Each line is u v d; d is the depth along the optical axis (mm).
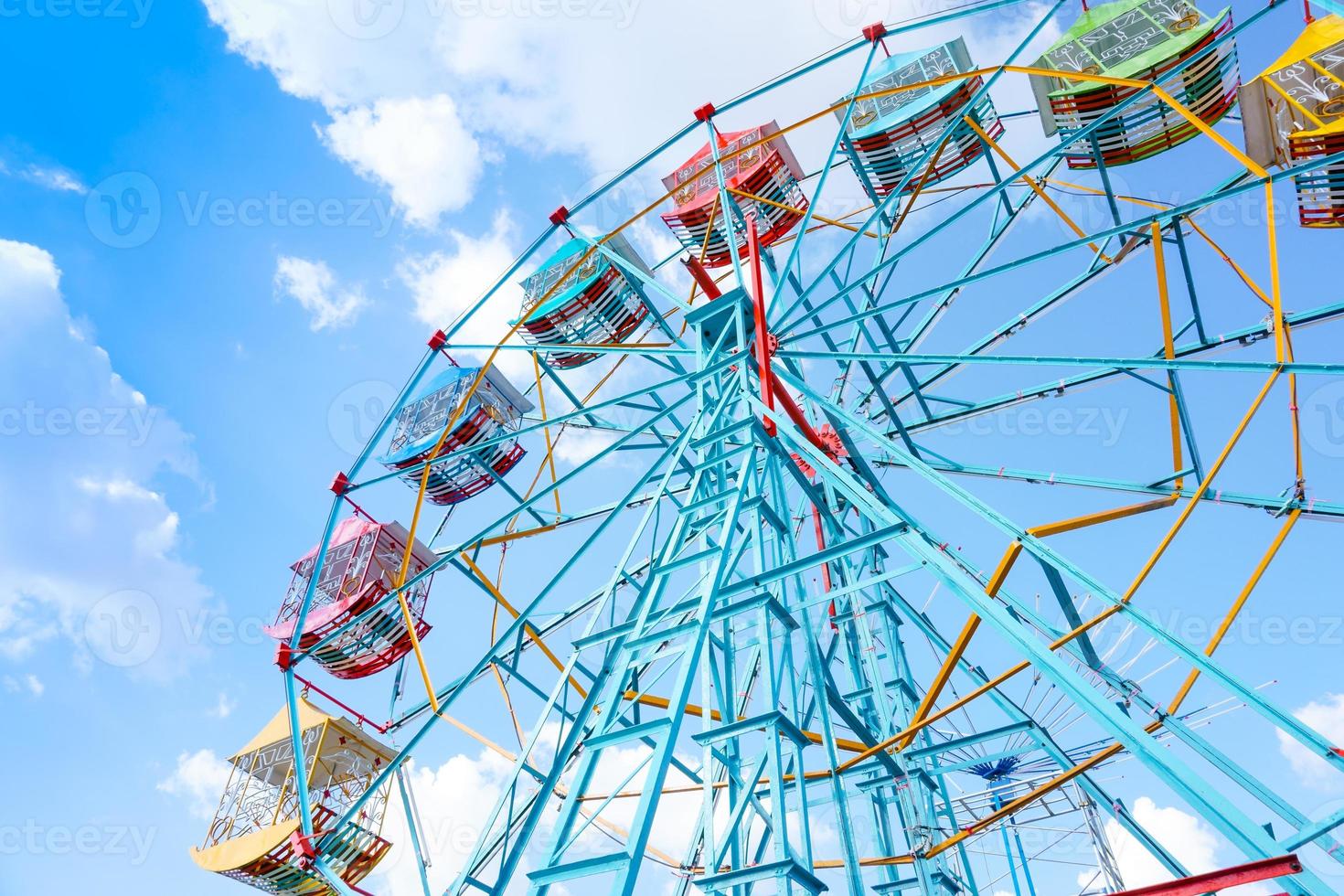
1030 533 16203
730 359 20297
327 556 31141
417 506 25797
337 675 30078
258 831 28719
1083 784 18859
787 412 22656
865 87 29891
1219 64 23000
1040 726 17719
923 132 28359
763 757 15328
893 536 14023
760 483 19266
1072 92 24094
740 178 31203
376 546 30719
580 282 30844
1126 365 17406
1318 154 21406
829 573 25656
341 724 31750
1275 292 17891
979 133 23656
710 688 13391
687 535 17906
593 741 11453
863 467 24375
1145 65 23125
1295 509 20000
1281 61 22469
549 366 31906
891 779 18781
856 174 29469
